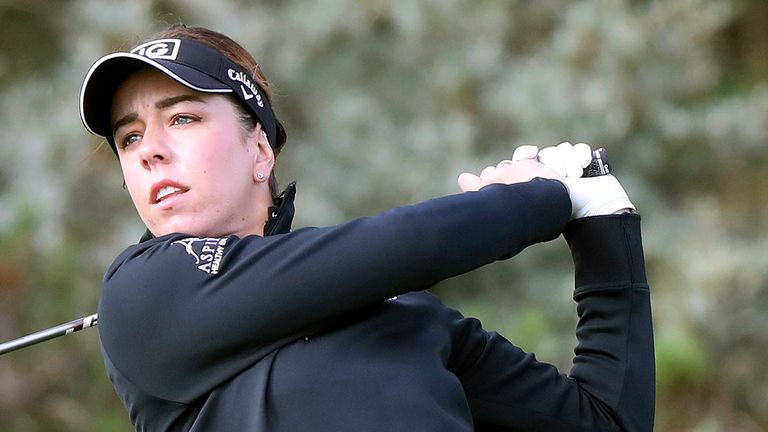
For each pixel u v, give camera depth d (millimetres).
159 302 7957
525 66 28188
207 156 8570
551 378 9258
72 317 25406
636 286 9227
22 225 25281
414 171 26953
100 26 25844
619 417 9102
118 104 8711
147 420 8320
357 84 28281
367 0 28328
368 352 8008
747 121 29141
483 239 8070
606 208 9195
